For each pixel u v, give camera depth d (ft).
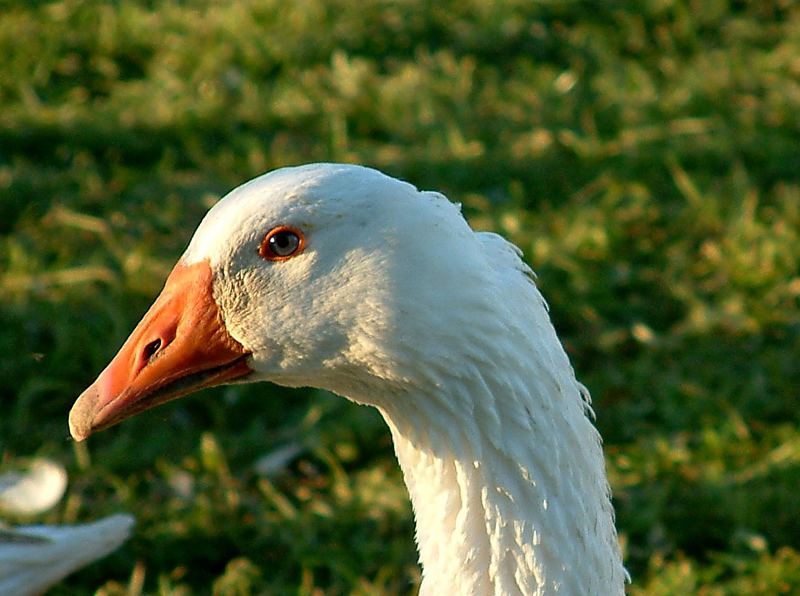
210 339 18.16
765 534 30.14
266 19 52.37
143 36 51.44
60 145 45.34
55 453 32.65
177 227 40.88
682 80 49.14
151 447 32.89
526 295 17.56
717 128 45.73
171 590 28.84
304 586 28.76
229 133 46.26
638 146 44.50
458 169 43.60
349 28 51.70
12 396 34.78
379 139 46.34
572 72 49.24
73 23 52.08
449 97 47.78
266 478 32.09
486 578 18.04
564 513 17.63
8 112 46.57
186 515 30.55
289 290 17.49
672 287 38.22
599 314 37.50
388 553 29.43
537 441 17.42
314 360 17.79
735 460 32.04
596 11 53.42
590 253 39.50
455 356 17.06
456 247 16.98
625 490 31.01
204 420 34.37
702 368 35.40
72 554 26.32
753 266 38.58
